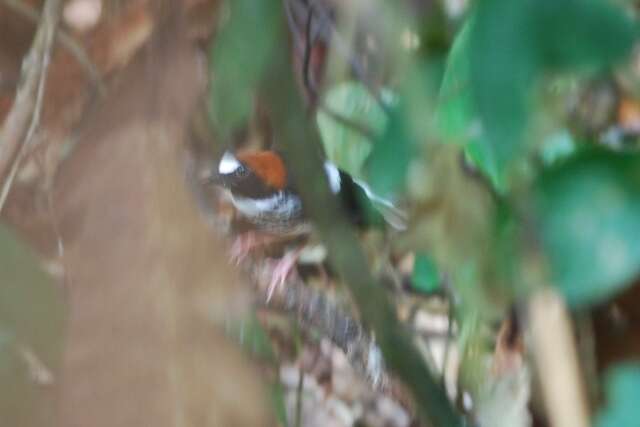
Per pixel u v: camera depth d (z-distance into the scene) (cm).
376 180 175
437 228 159
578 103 175
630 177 142
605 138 178
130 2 173
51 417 122
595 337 194
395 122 171
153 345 118
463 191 157
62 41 215
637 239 140
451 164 158
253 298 154
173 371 118
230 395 122
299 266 397
